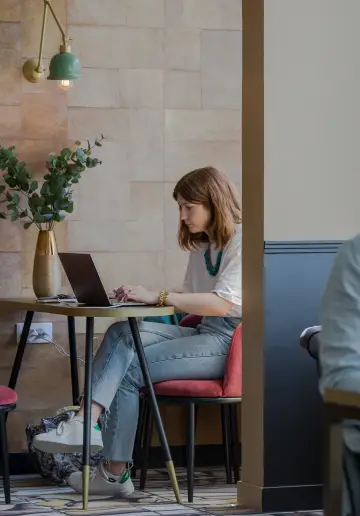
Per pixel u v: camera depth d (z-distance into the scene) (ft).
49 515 13.37
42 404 17.53
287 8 13.46
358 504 6.88
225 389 14.75
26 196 17.30
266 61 13.38
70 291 17.66
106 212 17.79
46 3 17.07
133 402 14.96
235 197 15.69
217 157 18.24
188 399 14.74
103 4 17.74
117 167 17.83
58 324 17.57
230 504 14.23
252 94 13.66
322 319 7.68
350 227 13.73
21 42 17.42
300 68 13.52
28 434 16.46
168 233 18.06
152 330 15.67
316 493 13.52
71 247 17.63
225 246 15.51
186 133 18.12
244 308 13.91
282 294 13.41
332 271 7.78
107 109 17.79
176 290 18.10
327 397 6.41
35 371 17.49
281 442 13.39
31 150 17.48
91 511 13.66
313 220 13.57
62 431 14.53
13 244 17.44
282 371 13.41
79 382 17.63
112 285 17.81
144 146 17.94
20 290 17.47
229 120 18.26
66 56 16.66
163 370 15.07
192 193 15.52
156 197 17.99
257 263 13.51
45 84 17.53
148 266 17.97
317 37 13.58
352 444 6.97
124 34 17.84
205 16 18.13
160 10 17.97
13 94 17.40
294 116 13.50
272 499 13.35
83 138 17.70
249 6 13.73
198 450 18.12
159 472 17.62
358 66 13.76
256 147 13.56
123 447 14.85
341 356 7.32
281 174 13.44
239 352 14.85
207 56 18.16
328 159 13.64
